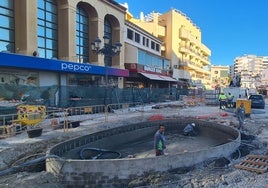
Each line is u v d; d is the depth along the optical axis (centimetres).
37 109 1708
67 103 2373
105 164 891
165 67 5569
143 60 4303
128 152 1395
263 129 1745
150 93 3825
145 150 1437
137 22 5862
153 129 1884
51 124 1741
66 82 2736
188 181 841
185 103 3669
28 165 962
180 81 6259
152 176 895
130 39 4156
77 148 1264
